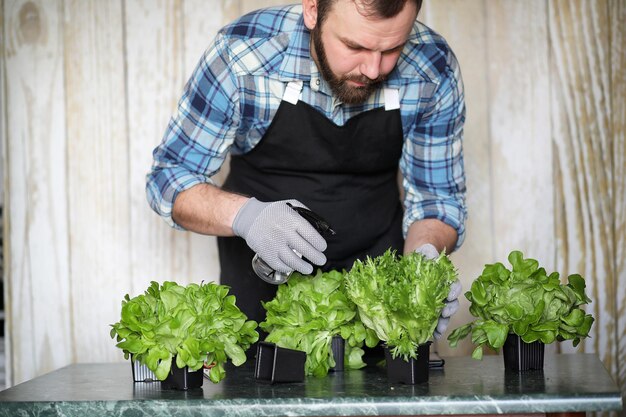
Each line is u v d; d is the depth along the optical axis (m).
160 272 2.68
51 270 2.67
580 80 2.66
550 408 1.46
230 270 2.20
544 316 1.70
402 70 2.01
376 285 1.59
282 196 2.11
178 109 2.02
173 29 2.66
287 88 1.97
